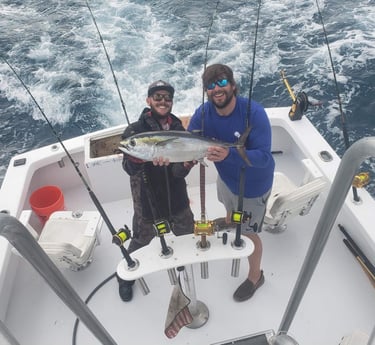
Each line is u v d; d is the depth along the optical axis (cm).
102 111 858
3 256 277
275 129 398
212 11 1167
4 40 1123
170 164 247
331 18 1075
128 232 197
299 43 995
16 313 287
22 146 785
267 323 270
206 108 237
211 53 990
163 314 280
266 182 248
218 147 210
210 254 204
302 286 150
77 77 958
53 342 269
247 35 1048
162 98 225
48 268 117
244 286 283
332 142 714
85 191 395
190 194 381
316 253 134
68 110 864
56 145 374
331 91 827
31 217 354
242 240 212
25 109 872
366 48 942
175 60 984
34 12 1259
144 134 211
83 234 300
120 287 290
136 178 254
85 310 136
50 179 388
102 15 1205
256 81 889
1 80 960
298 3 1155
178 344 262
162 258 204
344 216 317
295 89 851
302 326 266
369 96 802
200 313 272
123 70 970
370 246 270
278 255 316
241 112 227
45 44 1091
